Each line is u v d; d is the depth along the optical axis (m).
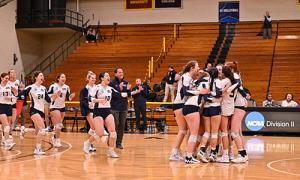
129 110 16.11
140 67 23.00
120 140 10.95
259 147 11.50
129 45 25.06
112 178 6.82
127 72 22.69
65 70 23.70
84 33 26.86
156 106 18.09
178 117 8.77
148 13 26.98
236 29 25.31
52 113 11.33
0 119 10.98
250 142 12.82
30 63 26.23
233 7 25.89
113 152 9.39
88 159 9.03
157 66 22.59
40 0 24.70
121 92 10.66
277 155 9.84
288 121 15.01
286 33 24.48
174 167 7.95
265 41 23.58
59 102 11.28
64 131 16.80
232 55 22.62
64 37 27.28
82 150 10.66
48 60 27.02
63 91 11.30
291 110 15.02
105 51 24.77
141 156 9.52
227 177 6.93
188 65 8.44
